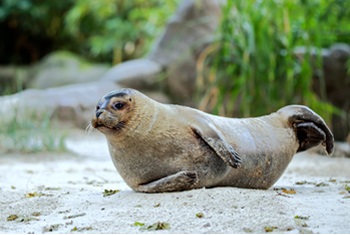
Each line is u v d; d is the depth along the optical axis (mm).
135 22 58656
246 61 31812
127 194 15023
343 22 36438
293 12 34031
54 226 12609
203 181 14836
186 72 42156
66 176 21531
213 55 35688
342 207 13891
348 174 21656
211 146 14500
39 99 39812
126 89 14914
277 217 12672
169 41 43438
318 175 21438
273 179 16250
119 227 12250
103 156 29828
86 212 13820
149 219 12727
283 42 32844
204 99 33969
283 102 32344
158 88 43438
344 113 34344
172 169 14695
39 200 15078
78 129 40031
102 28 61688
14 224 13180
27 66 59844
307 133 16812
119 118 14367
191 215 12867
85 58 61531
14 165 25906
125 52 58969
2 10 59938
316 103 31734
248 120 16219
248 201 13820
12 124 31391
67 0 61281
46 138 32594
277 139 16156
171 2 52062
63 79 53156
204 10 42531
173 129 14656
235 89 32719
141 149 14594
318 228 12016
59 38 62781
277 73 32594
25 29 61625
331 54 35031
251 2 32438
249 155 15453
